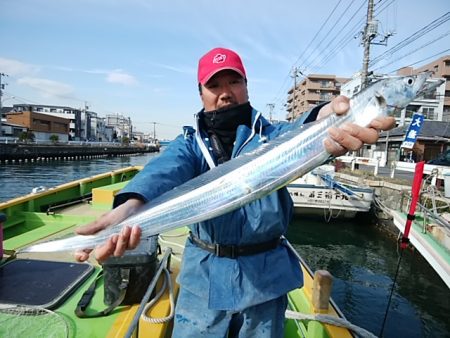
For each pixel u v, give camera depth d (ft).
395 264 30.37
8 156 115.65
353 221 41.39
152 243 9.66
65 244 5.67
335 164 60.95
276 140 5.35
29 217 17.69
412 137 35.99
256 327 5.65
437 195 32.78
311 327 9.20
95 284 9.95
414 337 19.12
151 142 410.11
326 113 5.49
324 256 32.12
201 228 5.84
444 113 121.29
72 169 110.32
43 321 8.05
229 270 5.55
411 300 23.36
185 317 5.78
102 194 21.85
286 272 5.76
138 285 9.01
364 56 55.36
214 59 6.21
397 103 5.12
